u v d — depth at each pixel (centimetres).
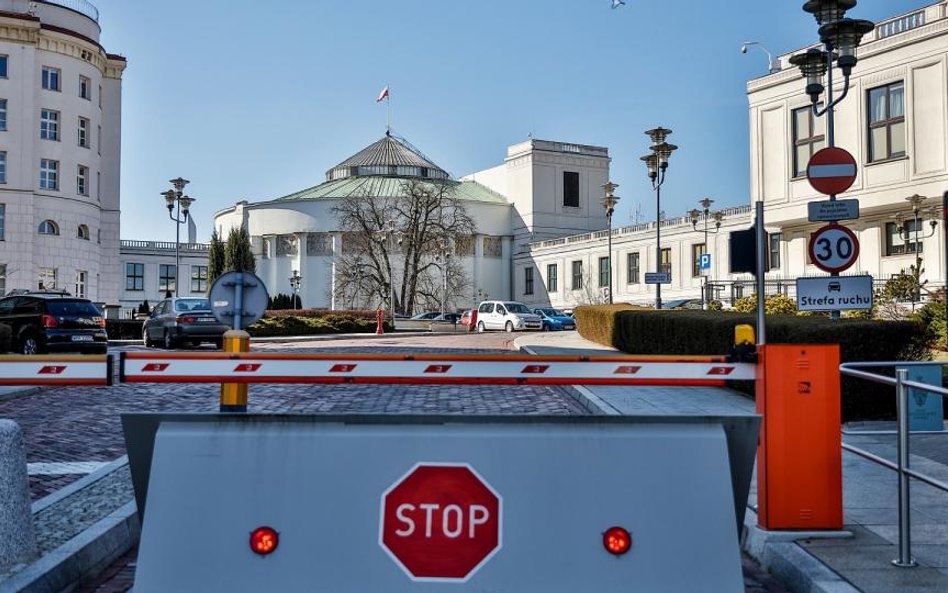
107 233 6231
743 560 606
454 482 427
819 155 1200
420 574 421
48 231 5600
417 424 433
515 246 9031
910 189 3039
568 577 421
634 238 7188
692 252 6506
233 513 427
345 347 3152
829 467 598
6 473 538
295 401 1530
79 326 2419
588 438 433
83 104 5828
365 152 9950
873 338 1180
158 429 436
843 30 1442
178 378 521
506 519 425
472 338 3931
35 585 503
